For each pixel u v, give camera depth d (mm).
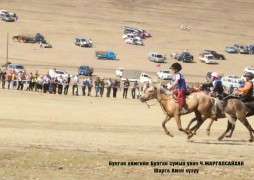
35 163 28250
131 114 63562
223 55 196000
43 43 184500
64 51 180750
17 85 91250
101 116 59688
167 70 145375
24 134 39531
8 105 66000
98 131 45125
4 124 47219
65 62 166500
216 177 26812
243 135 45188
